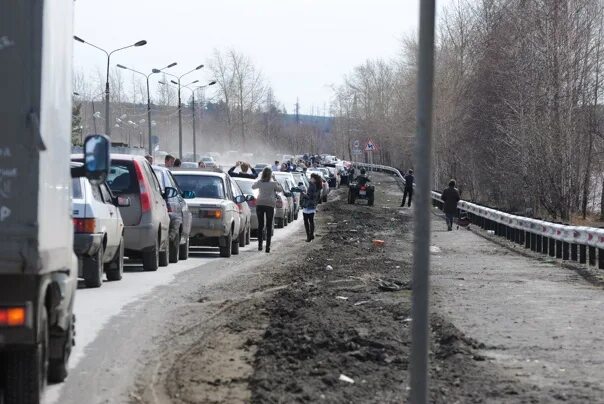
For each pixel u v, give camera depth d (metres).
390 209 77.56
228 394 11.20
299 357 13.09
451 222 53.19
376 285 22.98
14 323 8.92
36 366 9.44
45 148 9.08
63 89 10.20
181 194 30.55
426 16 7.38
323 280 24.02
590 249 30.17
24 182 8.89
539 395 11.12
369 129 180.88
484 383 11.73
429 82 7.39
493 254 35.72
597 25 66.31
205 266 28.23
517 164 68.56
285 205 54.06
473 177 88.38
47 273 9.55
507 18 82.25
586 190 66.44
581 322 17.16
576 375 12.43
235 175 48.09
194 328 16.16
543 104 65.31
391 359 13.13
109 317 17.41
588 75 65.44
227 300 19.80
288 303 18.56
